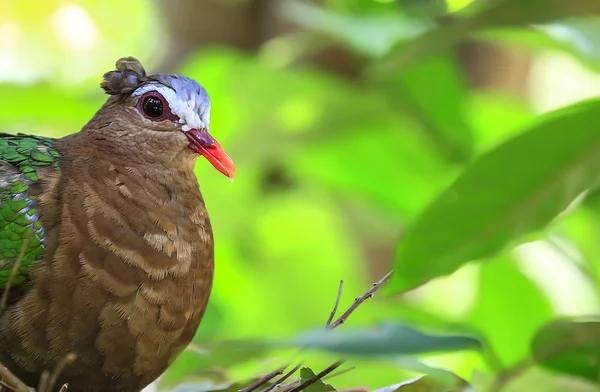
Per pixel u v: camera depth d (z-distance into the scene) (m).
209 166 1.67
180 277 1.47
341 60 1.72
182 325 1.47
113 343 1.46
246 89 1.67
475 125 1.66
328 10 1.64
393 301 1.62
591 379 1.43
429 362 1.61
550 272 1.71
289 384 1.47
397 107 1.64
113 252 1.46
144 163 1.49
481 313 1.57
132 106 1.49
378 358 1.37
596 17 1.48
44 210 1.46
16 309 1.45
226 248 1.70
